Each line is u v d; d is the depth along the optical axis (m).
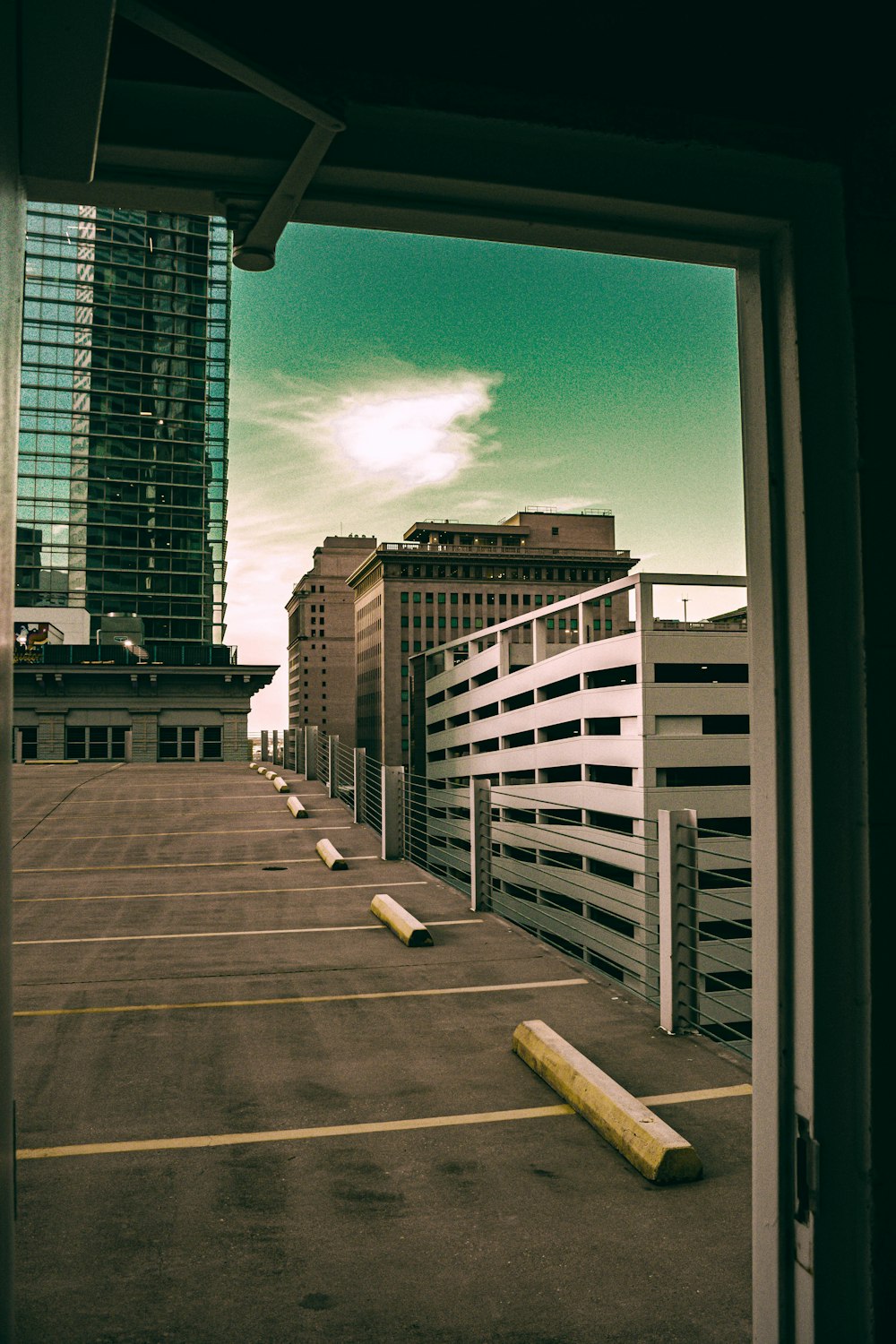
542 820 60.03
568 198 1.92
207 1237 4.32
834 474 1.99
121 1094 6.14
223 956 10.03
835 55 2.02
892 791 1.95
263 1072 6.55
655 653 50.06
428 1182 4.88
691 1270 4.01
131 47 1.63
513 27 1.81
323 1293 3.85
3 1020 1.30
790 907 2.02
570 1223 4.43
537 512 175.75
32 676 46.56
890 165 2.04
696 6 1.92
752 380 2.14
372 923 11.68
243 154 1.73
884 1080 1.93
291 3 1.68
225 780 30.81
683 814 7.27
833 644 1.97
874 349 1.98
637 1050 6.91
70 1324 3.64
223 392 126.50
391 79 1.72
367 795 21.00
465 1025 7.59
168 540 122.81
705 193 1.96
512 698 69.81
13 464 1.30
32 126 1.49
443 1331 3.58
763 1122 2.10
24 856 17.16
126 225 123.62
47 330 120.12
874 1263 1.92
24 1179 4.93
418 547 160.12
